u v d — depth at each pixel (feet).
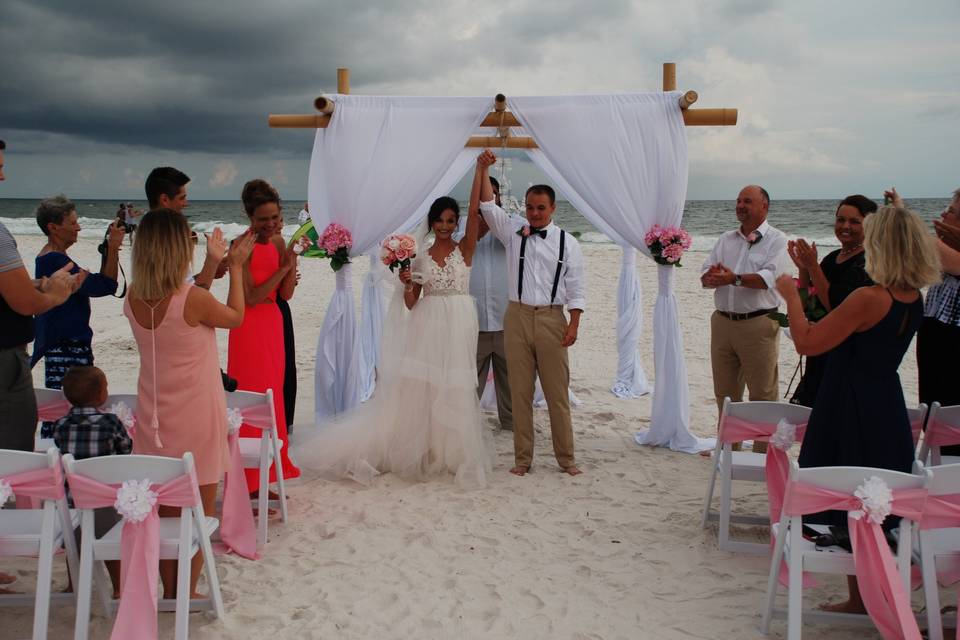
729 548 13.17
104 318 38.27
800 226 133.18
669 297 19.08
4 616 10.91
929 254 9.71
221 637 10.33
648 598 11.52
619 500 15.58
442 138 18.44
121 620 9.07
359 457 17.11
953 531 10.18
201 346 10.76
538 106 18.11
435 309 16.97
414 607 11.20
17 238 84.17
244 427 15.51
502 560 12.85
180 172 14.02
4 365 11.08
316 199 19.62
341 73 19.04
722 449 13.97
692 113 18.02
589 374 27.86
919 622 10.53
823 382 10.77
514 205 22.30
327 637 10.36
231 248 11.32
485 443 17.69
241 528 13.01
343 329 19.72
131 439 11.35
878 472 9.03
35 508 11.49
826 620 10.26
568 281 16.75
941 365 13.83
